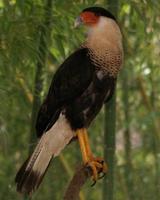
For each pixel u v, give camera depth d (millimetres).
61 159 4977
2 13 4473
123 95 5051
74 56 4309
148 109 5051
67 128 4262
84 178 4047
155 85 5262
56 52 4656
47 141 4234
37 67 4426
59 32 4449
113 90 4332
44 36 4375
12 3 4578
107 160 4332
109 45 4281
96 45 4281
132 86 5227
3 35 4359
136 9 4512
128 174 5082
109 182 4344
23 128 5125
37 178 4191
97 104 4305
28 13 4434
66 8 4531
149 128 5164
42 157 4207
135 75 5094
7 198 5148
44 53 4414
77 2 4547
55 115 4270
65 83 4281
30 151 4422
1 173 5207
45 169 4211
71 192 4027
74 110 4273
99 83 4285
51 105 4277
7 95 4387
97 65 4281
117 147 5617
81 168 4066
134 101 5309
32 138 4430
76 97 4281
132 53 4977
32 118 4438
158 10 4594
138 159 5441
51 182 5090
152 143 5188
